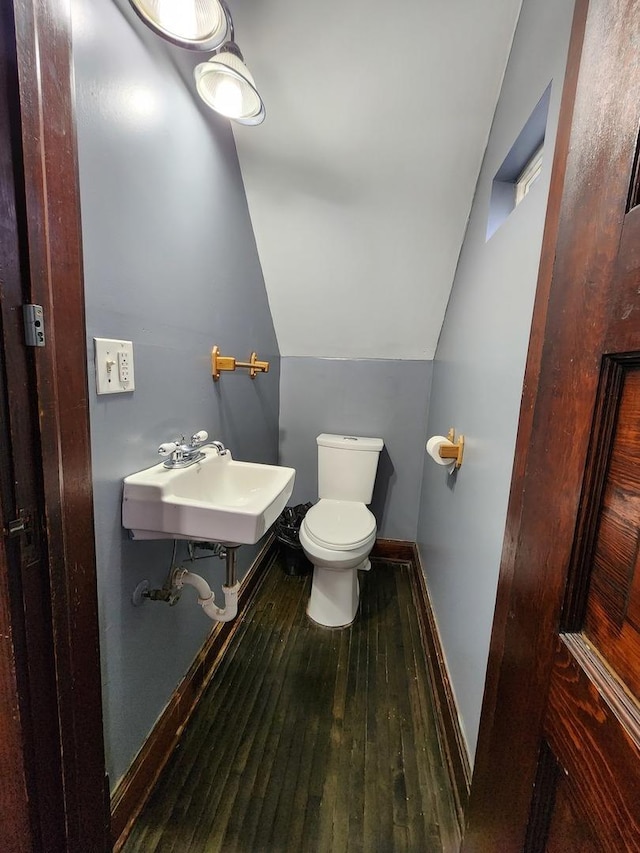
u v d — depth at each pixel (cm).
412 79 124
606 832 38
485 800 68
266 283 196
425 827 100
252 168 154
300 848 95
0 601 62
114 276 86
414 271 180
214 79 105
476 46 114
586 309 46
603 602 42
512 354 93
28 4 57
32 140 59
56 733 72
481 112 128
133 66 88
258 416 197
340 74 125
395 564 238
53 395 66
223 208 141
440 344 203
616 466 41
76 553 74
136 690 103
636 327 37
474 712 103
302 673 150
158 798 105
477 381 124
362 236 171
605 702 39
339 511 199
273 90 131
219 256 140
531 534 56
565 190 52
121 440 92
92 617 80
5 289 58
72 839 77
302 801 105
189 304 121
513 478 69
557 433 50
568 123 57
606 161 43
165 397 110
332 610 176
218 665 152
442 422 180
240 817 101
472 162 141
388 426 233
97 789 84
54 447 67
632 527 38
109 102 81
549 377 53
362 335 216
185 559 127
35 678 68
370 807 104
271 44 121
